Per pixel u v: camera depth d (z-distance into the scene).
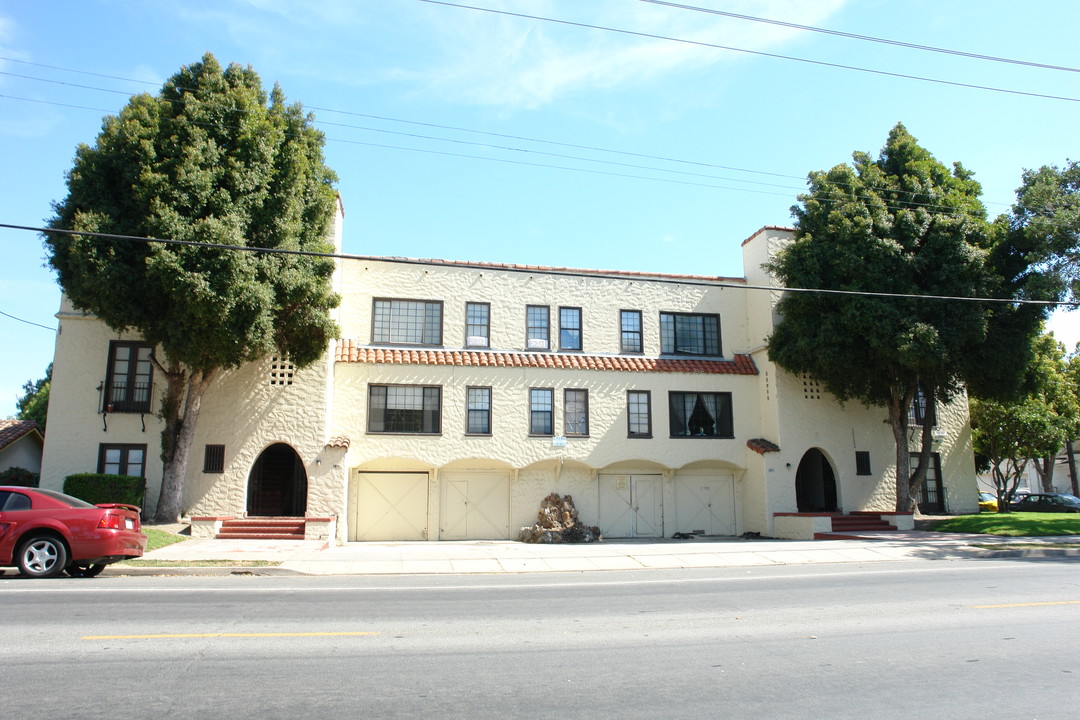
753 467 26.53
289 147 20.16
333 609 9.81
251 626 8.55
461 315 25.81
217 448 21.80
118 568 13.94
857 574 14.23
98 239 17.67
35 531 12.34
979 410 33.25
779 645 7.96
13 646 7.38
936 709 5.89
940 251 23.88
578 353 26.52
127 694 5.94
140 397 22.03
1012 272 24.86
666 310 27.73
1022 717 5.74
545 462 25.23
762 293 27.45
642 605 10.42
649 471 26.69
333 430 23.70
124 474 21.44
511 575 14.76
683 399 26.91
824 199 25.05
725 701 6.03
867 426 27.42
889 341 23.25
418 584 12.91
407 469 24.81
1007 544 19.34
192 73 19.92
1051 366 34.00
